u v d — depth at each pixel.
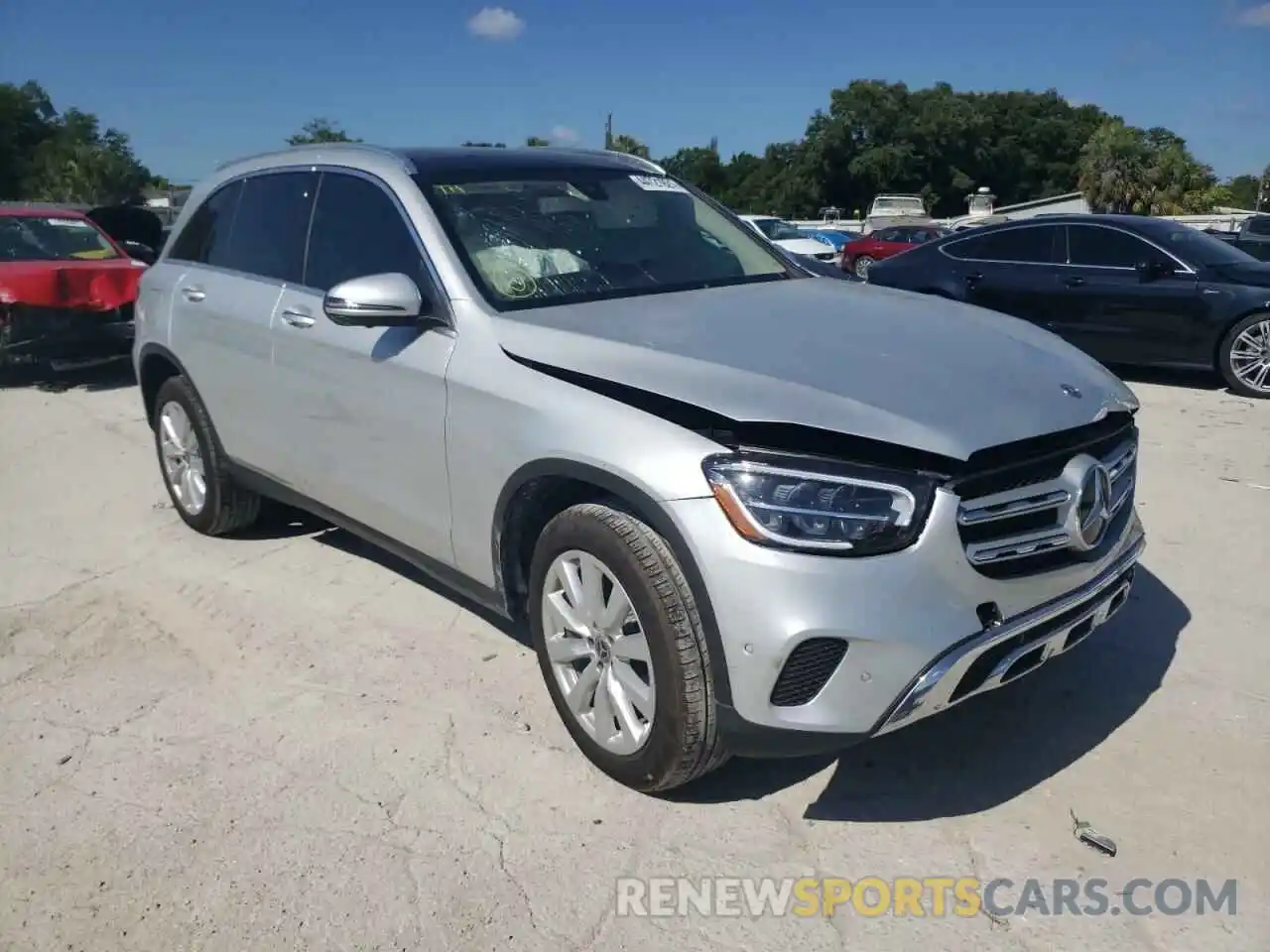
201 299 4.86
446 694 3.76
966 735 3.42
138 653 4.15
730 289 3.92
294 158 4.62
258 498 5.21
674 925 2.65
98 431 7.90
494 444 3.30
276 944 2.62
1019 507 2.79
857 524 2.61
